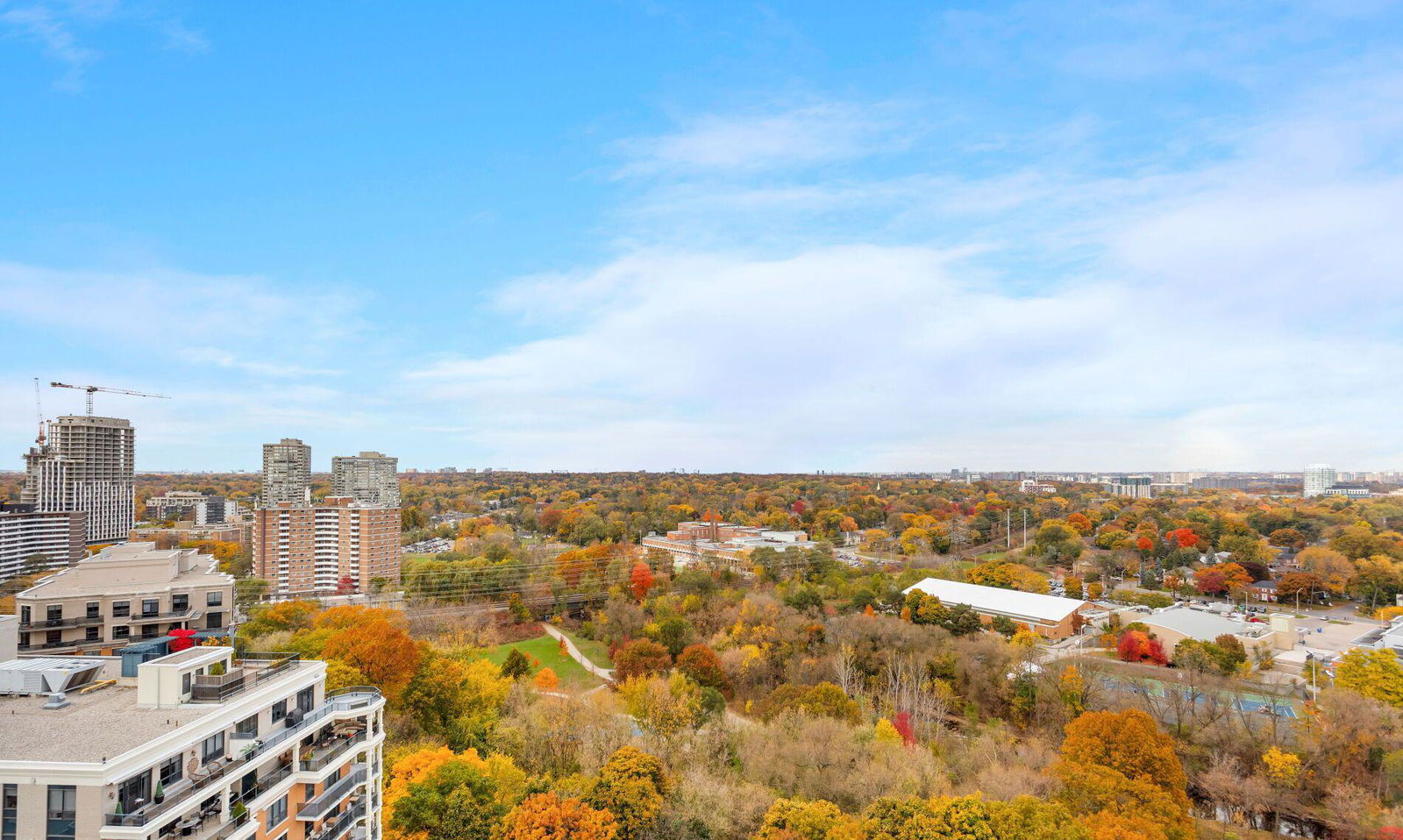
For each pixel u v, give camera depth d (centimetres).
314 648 12556
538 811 8394
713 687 16088
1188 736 14150
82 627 10919
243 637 13150
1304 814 11981
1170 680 17950
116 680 6431
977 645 17900
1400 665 16712
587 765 11262
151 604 11362
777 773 11462
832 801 10831
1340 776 12381
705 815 9719
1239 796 11988
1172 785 10531
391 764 9550
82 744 5041
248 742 5944
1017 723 15712
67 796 4697
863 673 17212
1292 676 18562
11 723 5434
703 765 11600
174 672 5816
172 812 4988
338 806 7044
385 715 11088
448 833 8212
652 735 12469
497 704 13288
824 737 12225
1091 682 15600
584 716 12619
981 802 9581
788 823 9350
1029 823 9144
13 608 16988
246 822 5731
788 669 17388
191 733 5406
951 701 16388
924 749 12862
